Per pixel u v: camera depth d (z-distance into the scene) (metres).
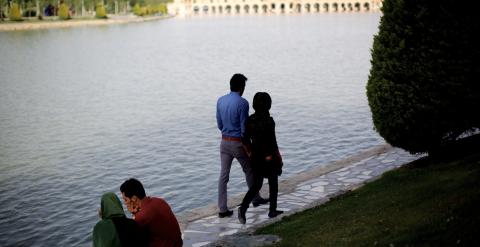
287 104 52.03
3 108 57.38
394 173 16.56
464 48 15.07
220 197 16.05
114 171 33.16
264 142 14.70
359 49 114.56
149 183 30.88
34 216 26.62
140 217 10.42
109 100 60.56
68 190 30.11
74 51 130.12
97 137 41.88
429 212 11.76
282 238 13.25
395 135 16.33
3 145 40.34
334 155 34.78
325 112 47.44
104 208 9.70
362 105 49.97
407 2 15.64
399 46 15.70
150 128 44.31
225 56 110.56
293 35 163.75
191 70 89.38
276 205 15.35
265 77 75.19
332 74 75.81
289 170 32.12
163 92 65.31
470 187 12.40
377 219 12.58
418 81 15.57
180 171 32.66
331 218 13.84
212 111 50.97
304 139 38.62
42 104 59.41
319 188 18.09
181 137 40.75
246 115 15.38
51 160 35.84
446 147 17.14
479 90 15.17
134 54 121.44
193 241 14.47
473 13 15.03
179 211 27.02
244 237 13.72
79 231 25.00
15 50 133.38
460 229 10.20
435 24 15.28
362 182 17.33
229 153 15.77
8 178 32.12
